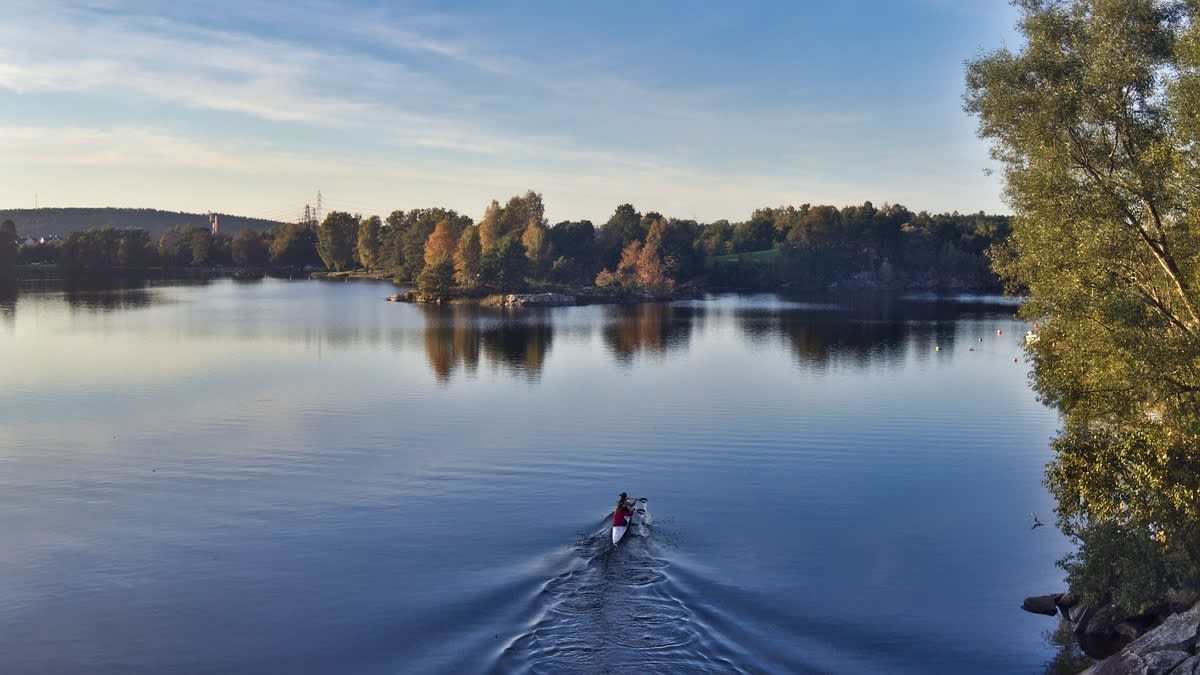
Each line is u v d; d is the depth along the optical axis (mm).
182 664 26609
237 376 79312
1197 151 30078
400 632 28453
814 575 33312
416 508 41312
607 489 44562
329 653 27188
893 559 35062
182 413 62500
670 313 158375
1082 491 30016
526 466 48750
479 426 58969
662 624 28719
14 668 26359
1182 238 33375
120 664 26641
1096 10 34062
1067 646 27859
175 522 39250
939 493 44094
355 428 58094
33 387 72188
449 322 136000
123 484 44938
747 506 41844
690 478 46688
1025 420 61219
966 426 59281
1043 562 35000
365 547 36188
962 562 34875
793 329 127438
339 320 136000
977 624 29391
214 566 34188
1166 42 32375
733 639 27734
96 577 33062
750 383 77250
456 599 30891
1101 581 29109
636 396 70688
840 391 73125
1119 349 29125
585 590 31500
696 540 37031
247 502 42156
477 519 39719
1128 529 29047
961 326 131625
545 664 25984
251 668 26344
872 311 162375
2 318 129250
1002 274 39000
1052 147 33594
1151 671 23250
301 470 47781
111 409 63719
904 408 65750
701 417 62156
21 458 49812
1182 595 27984
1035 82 35188
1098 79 32906
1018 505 42156
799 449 52844
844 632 28453
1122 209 32438
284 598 31203
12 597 31281
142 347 97812
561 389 73938
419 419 61156
